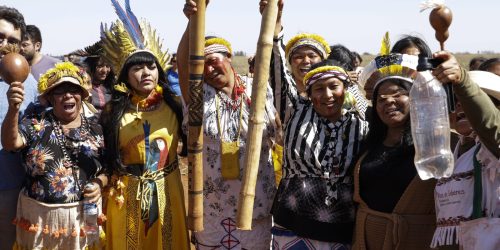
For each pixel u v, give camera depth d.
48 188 4.77
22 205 4.86
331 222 4.52
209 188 5.06
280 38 4.77
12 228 5.08
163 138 4.99
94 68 7.66
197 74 4.21
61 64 4.82
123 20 5.02
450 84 3.60
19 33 5.05
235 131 5.03
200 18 4.14
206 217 5.09
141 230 4.95
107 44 5.06
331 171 4.52
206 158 5.04
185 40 4.75
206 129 5.00
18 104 4.45
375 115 4.36
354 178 4.39
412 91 3.67
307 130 4.62
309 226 4.53
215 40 5.05
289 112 4.84
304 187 4.56
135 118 4.95
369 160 4.33
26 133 4.77
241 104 5.06
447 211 3.90
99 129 4.98
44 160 4.75
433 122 3.61
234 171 4.99
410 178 4.12
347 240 4.57
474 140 3.93
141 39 5.07
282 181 4.76
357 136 4.55
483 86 3.85
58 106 4.83
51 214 4.78
